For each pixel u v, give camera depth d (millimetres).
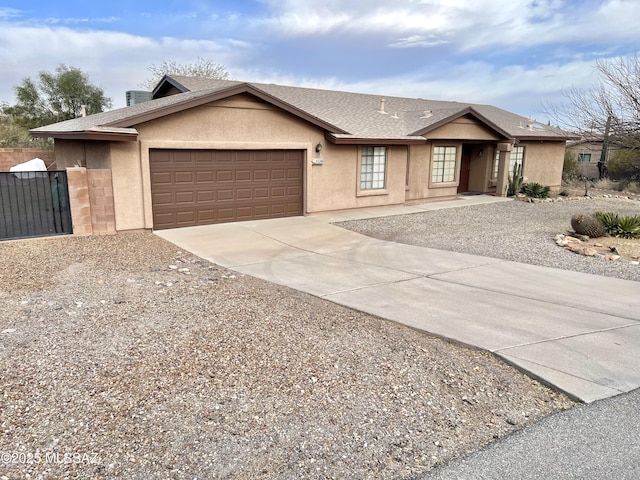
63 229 11039
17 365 4562
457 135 18594
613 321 6152
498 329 5816
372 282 7922
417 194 18297
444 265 9172
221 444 3463
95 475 3092
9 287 7188
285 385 4320
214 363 4699
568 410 4066
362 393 4234
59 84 32656
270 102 13055
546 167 23766
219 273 8367
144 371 4496
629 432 3740
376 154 16406
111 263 8805
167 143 11672
